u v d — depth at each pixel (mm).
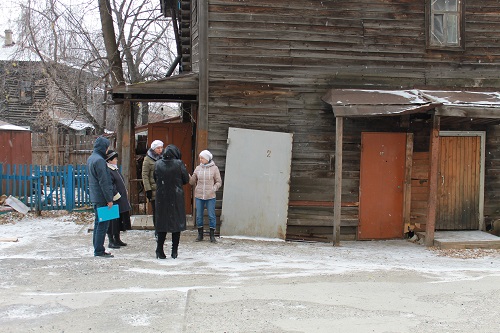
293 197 11984
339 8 12047
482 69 12508
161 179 8492
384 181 12297
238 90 11805
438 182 12508
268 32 11859
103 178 8359
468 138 12594
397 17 12227
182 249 9711
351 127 12203
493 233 12469
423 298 6109
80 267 7691
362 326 5031
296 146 11969
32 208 13961
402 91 11859
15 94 31281
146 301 5766
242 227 11602
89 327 4934
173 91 11828
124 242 10211
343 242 11930
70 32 19719
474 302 5957
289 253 9859
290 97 11945
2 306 5574
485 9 12523
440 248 11039
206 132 11742
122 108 12969
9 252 9008
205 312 5391
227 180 11602
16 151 17047
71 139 25953
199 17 11750
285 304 5719
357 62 12109
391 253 10352
